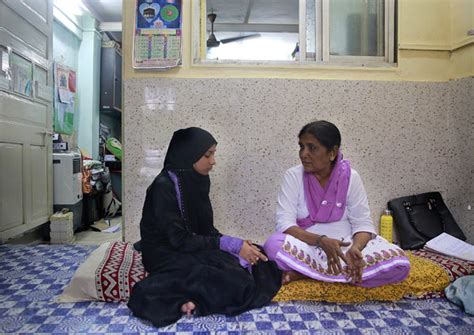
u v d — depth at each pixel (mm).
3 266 2307
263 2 4273
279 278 1788
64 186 3770
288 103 2561
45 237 3621
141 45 2508
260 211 2574
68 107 4992
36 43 3393
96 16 5547
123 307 1700
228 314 1613
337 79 2584
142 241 1826
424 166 2637
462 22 2527
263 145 2561
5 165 2865
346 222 1948
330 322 1562
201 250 1734
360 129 2600
